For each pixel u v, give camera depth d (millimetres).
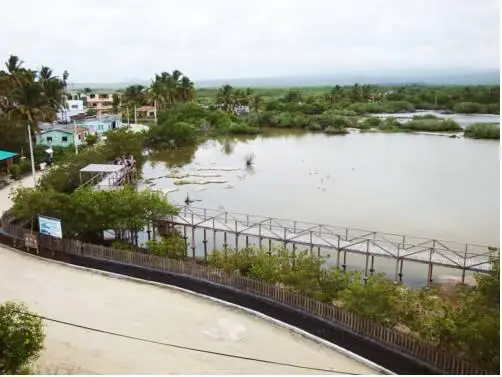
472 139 132375
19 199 42438
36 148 78250
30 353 23297
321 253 45812
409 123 153625
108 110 171500
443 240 50562
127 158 78438
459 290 36562
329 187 75375
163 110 145625
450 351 25141
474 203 65875
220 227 45219
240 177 82688
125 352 26594
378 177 83062
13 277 36594
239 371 24922
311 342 27969
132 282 36125
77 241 40781
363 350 26734
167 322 30188
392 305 28344
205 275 35969
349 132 150750
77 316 30703
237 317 30953
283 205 64438
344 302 30719
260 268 35188
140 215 42562
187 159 100812
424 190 73438
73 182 60406
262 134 145750
